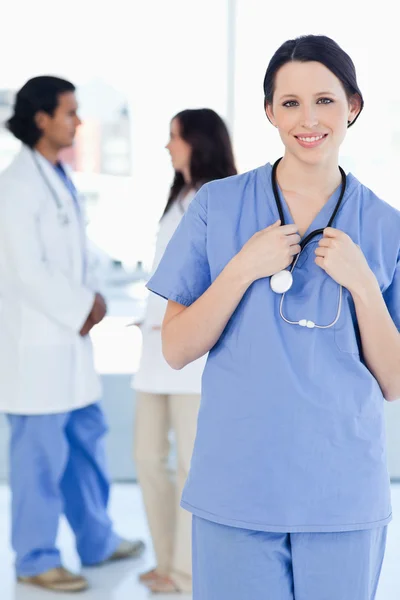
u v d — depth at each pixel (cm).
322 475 151
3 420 423
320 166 156
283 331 152
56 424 301
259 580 152
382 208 159
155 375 278
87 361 309
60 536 354
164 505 295
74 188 313
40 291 290
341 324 152
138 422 293
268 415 151
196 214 163
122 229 430
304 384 151
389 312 160
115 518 370
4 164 417
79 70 419
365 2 420
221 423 154
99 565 321
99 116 421
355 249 150
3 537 349
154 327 280
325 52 148
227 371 155
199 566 158
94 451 321
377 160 426
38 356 296
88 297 299
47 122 298
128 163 424
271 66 152
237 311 155
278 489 150
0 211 289
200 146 273
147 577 303
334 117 150
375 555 158
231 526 152
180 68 423
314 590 153
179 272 164
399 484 424
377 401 156
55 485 304
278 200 159
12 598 290
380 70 421
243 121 428
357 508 152
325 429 151
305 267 155
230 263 151
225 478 153
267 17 424
